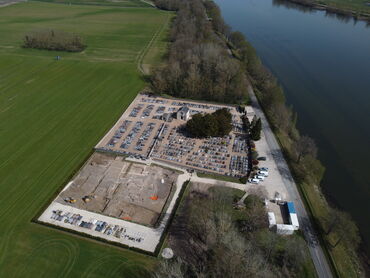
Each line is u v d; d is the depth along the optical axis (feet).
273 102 516.73
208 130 449.89
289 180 382.83
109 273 271.49
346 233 287.69
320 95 611.47
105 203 349.00
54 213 333.83
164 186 374.22
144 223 324.19
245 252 267.80
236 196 355.15
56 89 614.34
